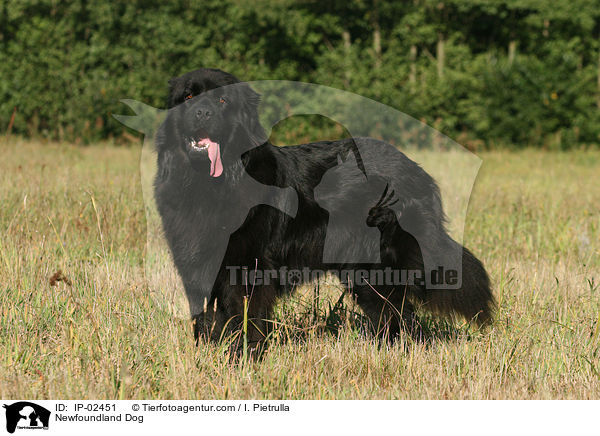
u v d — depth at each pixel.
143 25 31.53
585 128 33.44
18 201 11.52
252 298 6.66
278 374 6.04
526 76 33.38
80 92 30.64
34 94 29.78
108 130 29.70
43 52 30.69
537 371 6.38
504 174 22.19
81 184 13.78
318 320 7.34
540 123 32.97
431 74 32.97
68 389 5.65
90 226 10.72
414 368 6.39
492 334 7.02
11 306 7.11
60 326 6.79
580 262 10.25
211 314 6.74
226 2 32.06
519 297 8.27
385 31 34.69
